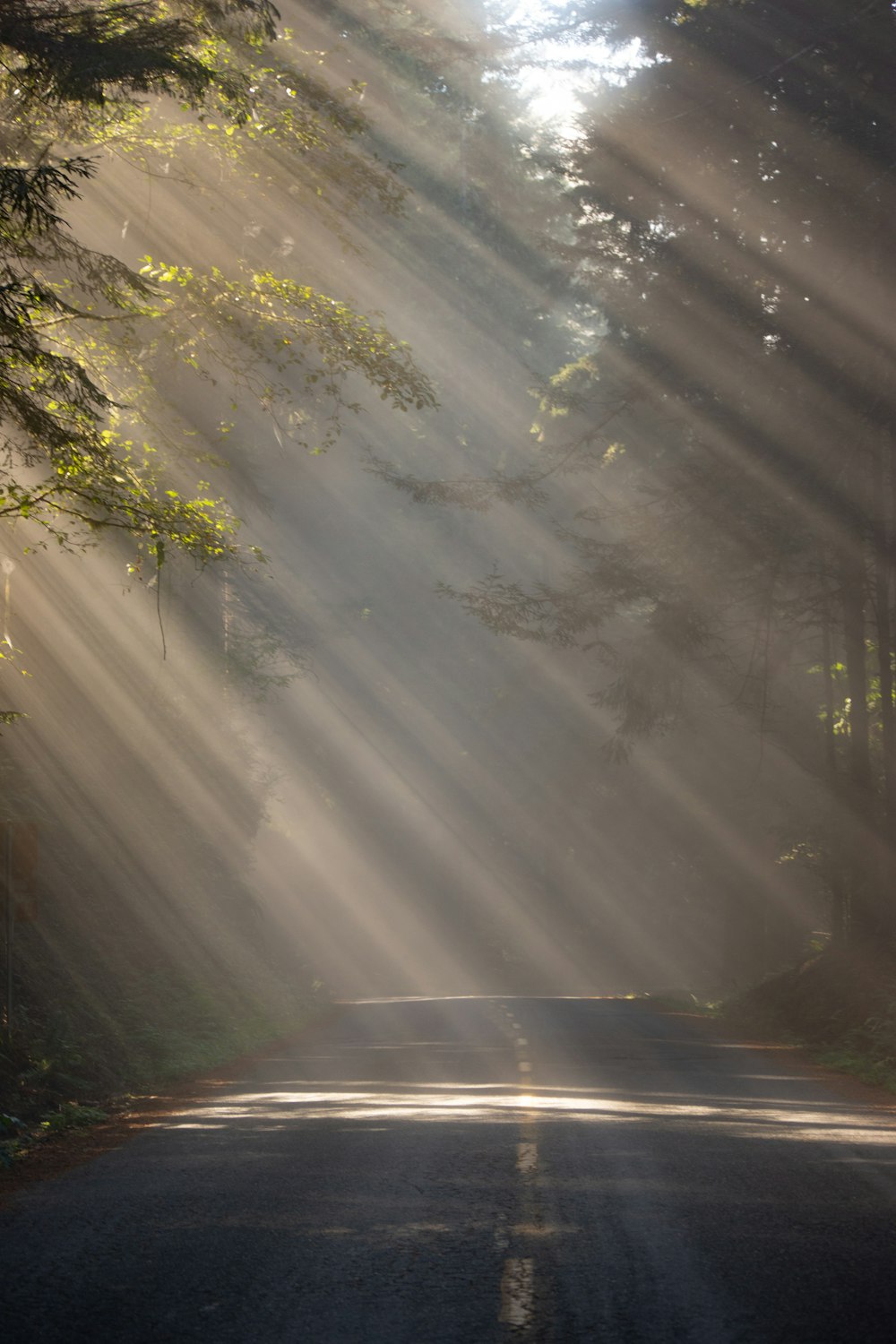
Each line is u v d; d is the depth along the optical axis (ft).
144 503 50.29
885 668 93.66
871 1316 21.42
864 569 92.58
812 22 82.74
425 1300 22.20
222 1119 45.62
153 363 63.21
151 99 58.29
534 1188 31.50
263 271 61.67
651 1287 23.04
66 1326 20.79
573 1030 92.22
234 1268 24.20
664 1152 36.76
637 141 91.97
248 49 55.47
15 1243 26.37
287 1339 20.17
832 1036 84.43
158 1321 21.07
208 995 83.97
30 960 65.41
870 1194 31.04
